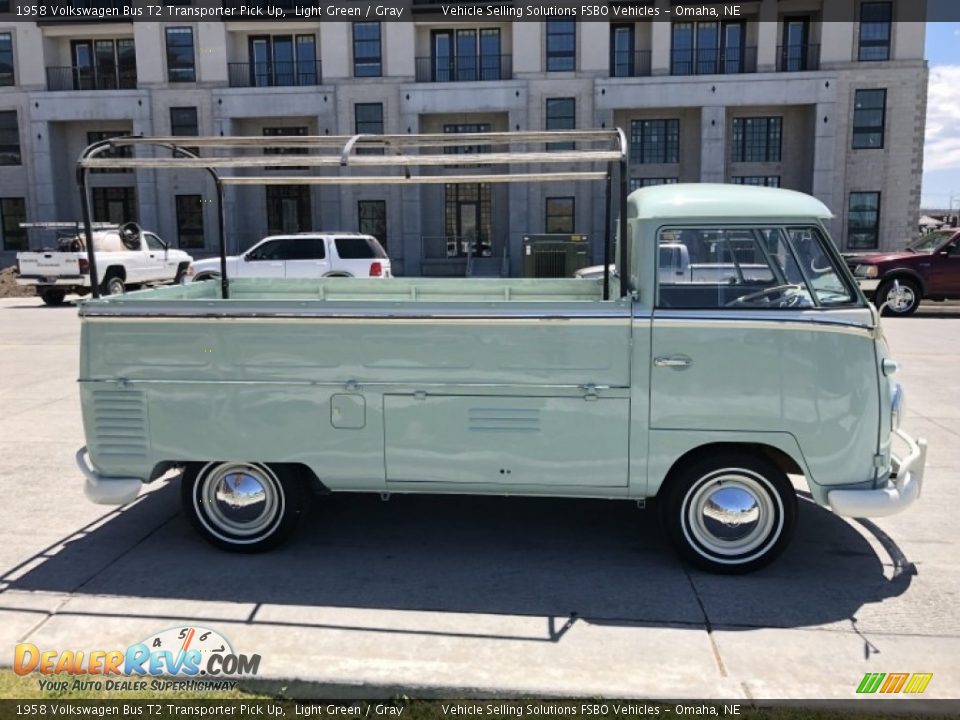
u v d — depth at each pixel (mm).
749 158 32281
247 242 33688
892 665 3521
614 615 3990
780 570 4512
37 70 33312
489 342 4309
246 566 4605
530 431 4344
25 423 7934
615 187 22906
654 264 4230
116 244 20719
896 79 30844
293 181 5754
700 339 4191
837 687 3346
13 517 5395
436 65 32469
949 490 5859
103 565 4613
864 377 4160
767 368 4172
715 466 4320
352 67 31984
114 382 4547
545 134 4812
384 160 4445
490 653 3625
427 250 33312
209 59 32281
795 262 4207
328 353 4414
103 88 34156
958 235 17141
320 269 18453
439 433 4402
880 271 17266
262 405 4484
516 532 5145
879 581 4379
